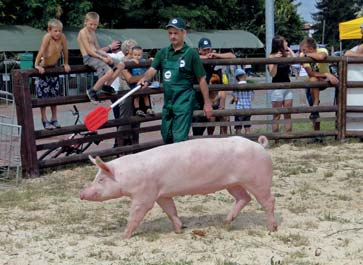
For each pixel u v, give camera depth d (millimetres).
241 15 54281
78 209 8039
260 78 45219
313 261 5879
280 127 14406
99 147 12992
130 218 6602
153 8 42000
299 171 10148
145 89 11109
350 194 8633
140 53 11109
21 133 9828
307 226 7043
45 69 10172
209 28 45438
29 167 9969
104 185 6398
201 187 6566
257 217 7465
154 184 6500
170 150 6582
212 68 12023
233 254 6117
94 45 10750
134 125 11531
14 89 9922
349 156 11406
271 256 6055
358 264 5809
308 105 13430
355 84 12719
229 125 12117
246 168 6590
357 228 6957
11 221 7523
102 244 6516
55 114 10492
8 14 33906
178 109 7723
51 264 5953
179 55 7723
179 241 6570
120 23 42406
